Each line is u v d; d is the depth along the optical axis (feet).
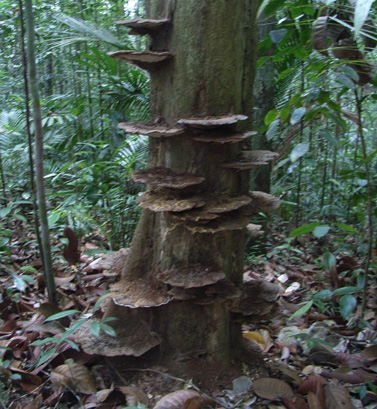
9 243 14.44
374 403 7.65
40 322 9.32
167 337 7.91
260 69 15.52
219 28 6.92
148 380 7.62
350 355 8.86
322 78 11.01
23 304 10.73
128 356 7.91
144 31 7.36
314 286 12.99
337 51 9.17
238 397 7.37
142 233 8.06
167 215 7.57
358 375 7.98
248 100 7.61
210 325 7.75
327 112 9.89
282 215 19.03
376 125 20.92
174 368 7.73
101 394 7.27
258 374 8.05
